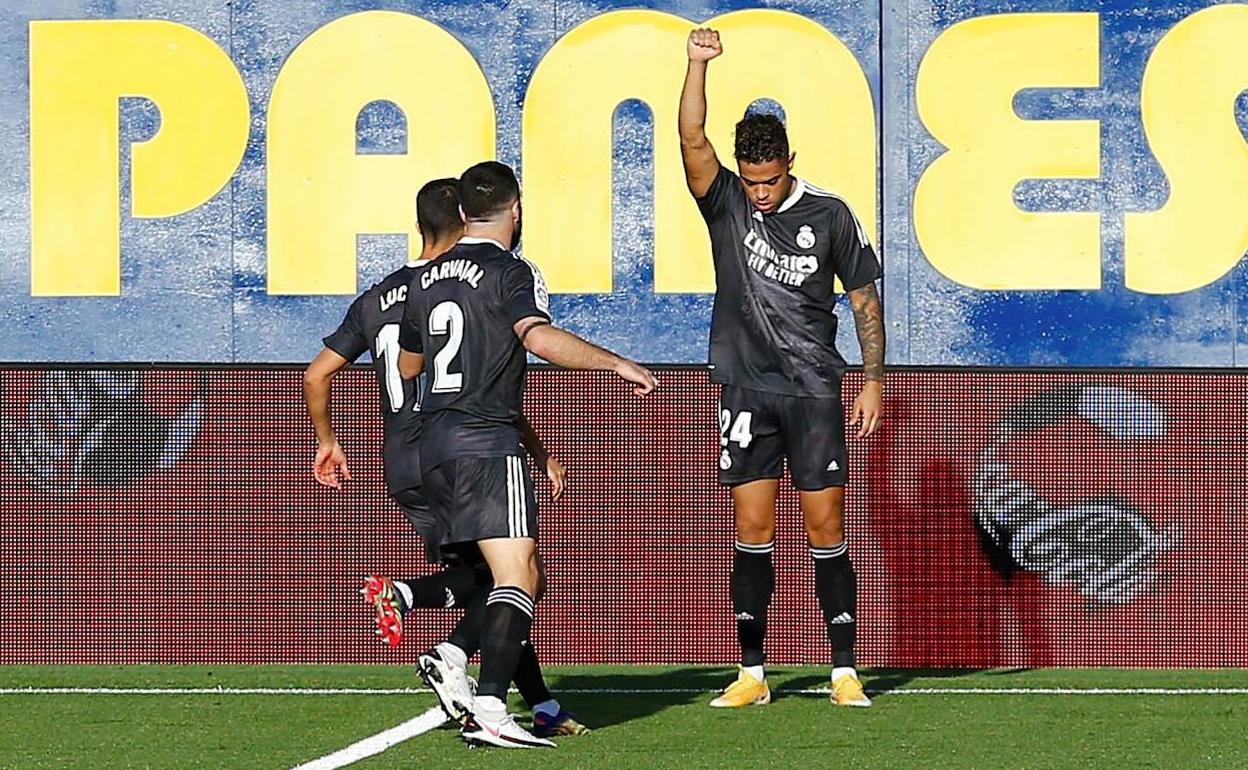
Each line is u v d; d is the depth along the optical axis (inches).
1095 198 1449.3
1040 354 1444.4
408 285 942.4
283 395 1312.7
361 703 1068.5
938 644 1280.8
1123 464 1294.3
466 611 957.8
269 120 1461.6
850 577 1054.4
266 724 992.9
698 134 1011.3
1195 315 1441.9
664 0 1465.3
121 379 1312.7
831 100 1461.6
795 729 966.4
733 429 1035.3
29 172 1460.4
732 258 1029.8
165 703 1071.6
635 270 1450.5
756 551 1047.6
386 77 1464.1
